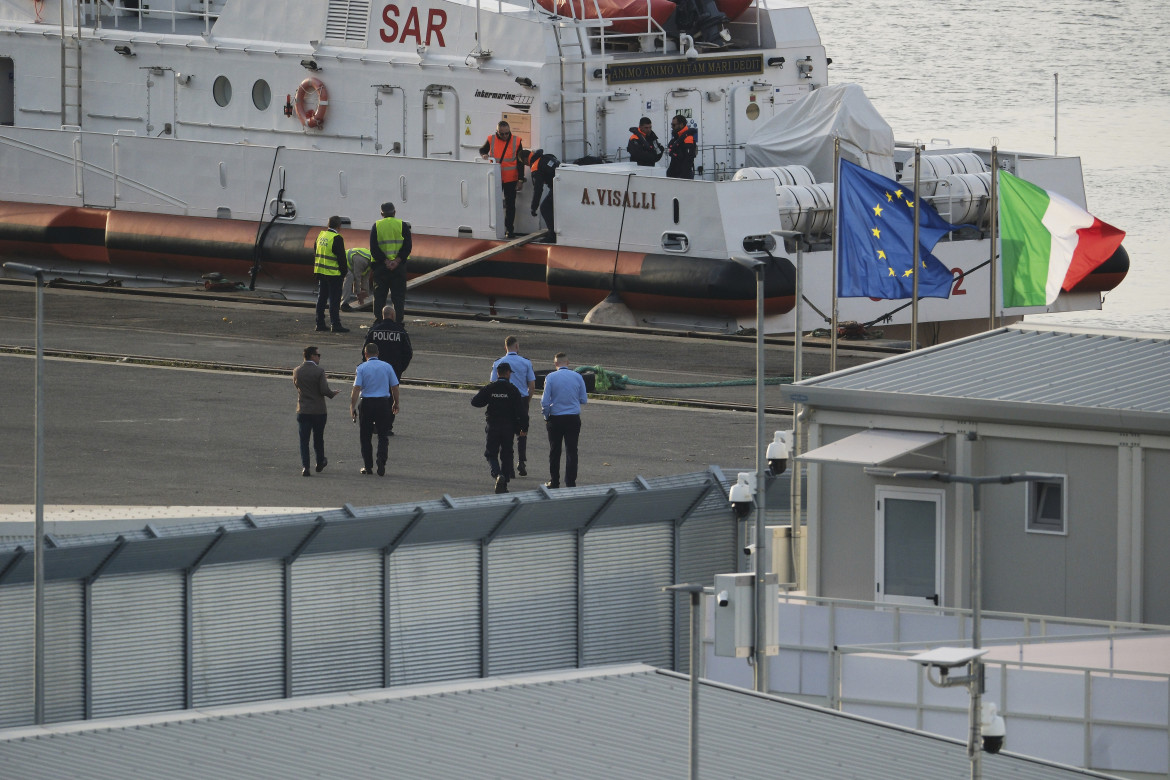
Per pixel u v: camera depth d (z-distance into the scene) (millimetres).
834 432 68500
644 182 115750
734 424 92938
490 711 45312
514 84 119562
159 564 59125
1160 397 63844
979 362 71625
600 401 98312
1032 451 64125
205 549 59656
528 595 67438
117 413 93250
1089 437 62719
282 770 40594
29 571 56781
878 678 59188
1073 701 55688
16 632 57125
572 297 119188
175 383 100750
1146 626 57312
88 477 79438
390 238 113438
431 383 101375
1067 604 63719
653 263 115500
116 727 43344
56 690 58062
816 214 116062
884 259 88125
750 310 113812
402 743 42688
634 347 111812
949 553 65750
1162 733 54562
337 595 63250
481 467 83375
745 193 113438
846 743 43562
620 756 41969
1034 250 89312
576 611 68625
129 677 59406
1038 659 57750
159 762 40969
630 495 68438
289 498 76062
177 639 60125
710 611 64750
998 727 38094
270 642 62031
